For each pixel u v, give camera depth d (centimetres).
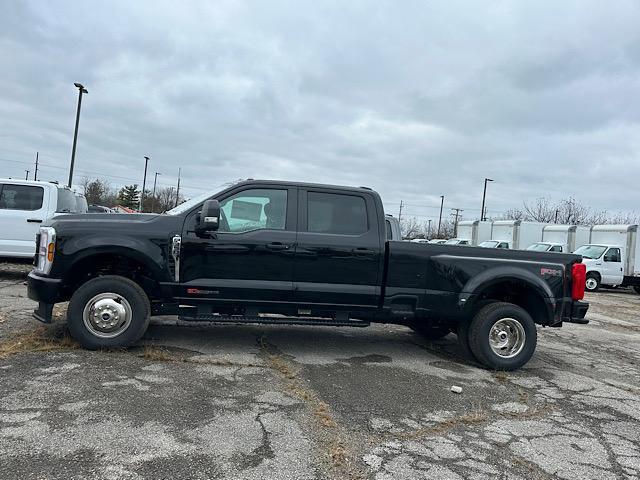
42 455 326
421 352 681
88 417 387
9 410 391
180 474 315
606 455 386
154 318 771
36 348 552
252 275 584
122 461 325
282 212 602
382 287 610
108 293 558
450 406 472
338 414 432
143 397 434
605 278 2108
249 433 379
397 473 335
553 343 831
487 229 3253
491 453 376
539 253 643
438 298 614
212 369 528
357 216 615
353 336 754
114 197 8219
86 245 553
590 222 6028
